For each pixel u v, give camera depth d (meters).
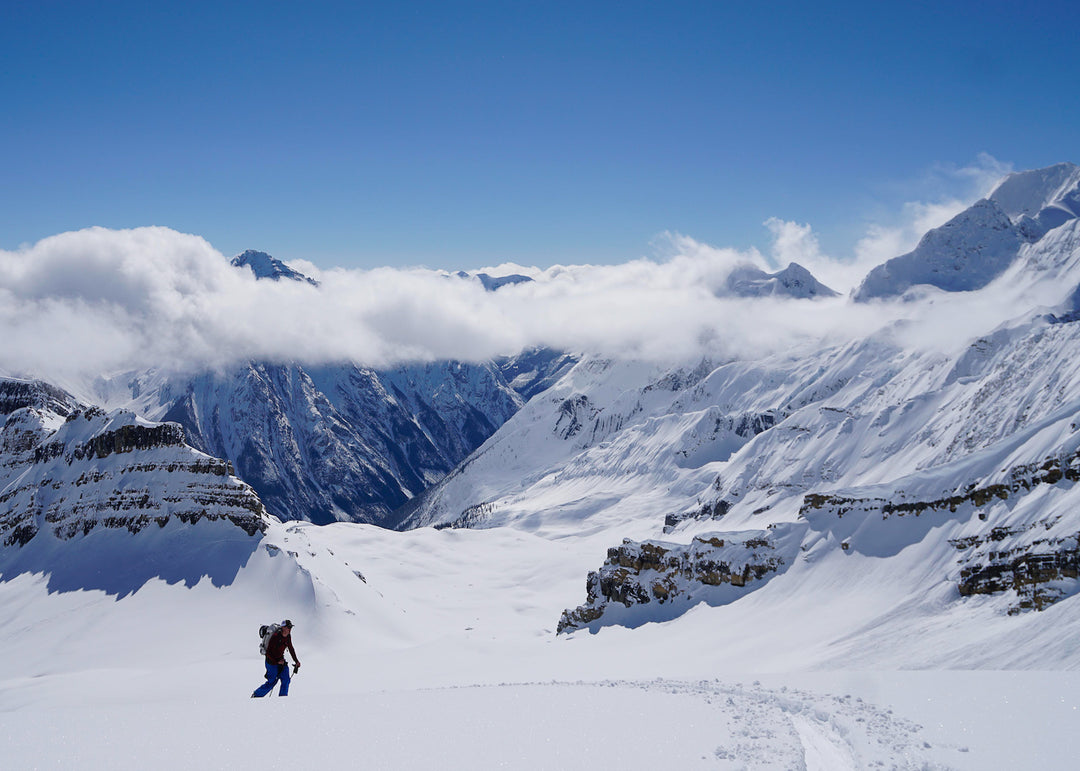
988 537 123.38
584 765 20.75
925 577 128.00
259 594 177.62
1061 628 87.25
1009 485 130.38
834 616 129.62
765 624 138.00
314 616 172.12
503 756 21.56
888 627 114.31
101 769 19.75
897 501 150.12
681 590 170.75
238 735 23.55
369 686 118.50
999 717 26.92
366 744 22.70
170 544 194.38
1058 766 21.33
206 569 185.75
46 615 175.12
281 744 22.56
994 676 35.44
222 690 123.62
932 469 152.38
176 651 157.00
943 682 34.72
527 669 130.75
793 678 40.28
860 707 29.36
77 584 186.12
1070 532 105.56
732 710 28.12
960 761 22.20
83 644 160.88
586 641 164.25
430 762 20.95
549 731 24.41
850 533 152.62
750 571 162.38
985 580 113.69
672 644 142.00
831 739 25.22
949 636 102.69
